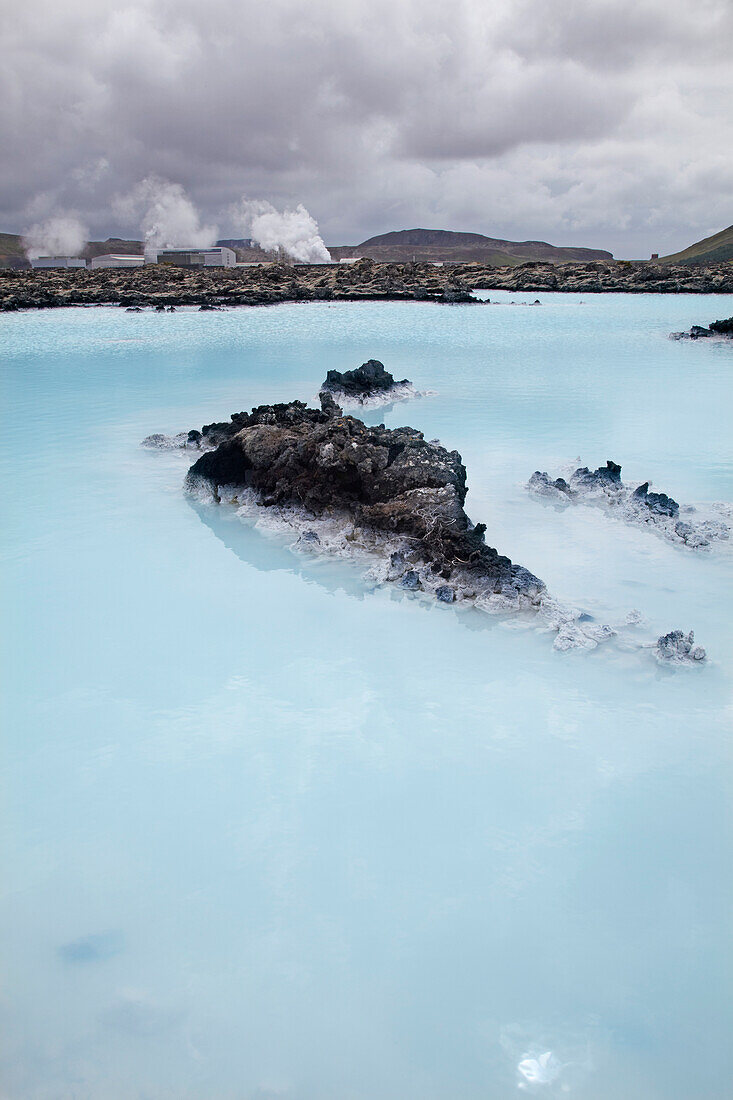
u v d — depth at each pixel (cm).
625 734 504
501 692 553
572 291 5169
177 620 663
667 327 3052
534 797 445
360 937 355
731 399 1572
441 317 3619
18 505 959
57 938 354
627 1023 316
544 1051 304
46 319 3606
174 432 1340
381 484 888
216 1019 317
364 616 675
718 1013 321
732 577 734
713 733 505
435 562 750
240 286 5059
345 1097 287
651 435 1272
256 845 410
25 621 656
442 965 341
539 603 684
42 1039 310
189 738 500
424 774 465
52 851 406
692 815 430
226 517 930
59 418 1461
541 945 351
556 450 1184
